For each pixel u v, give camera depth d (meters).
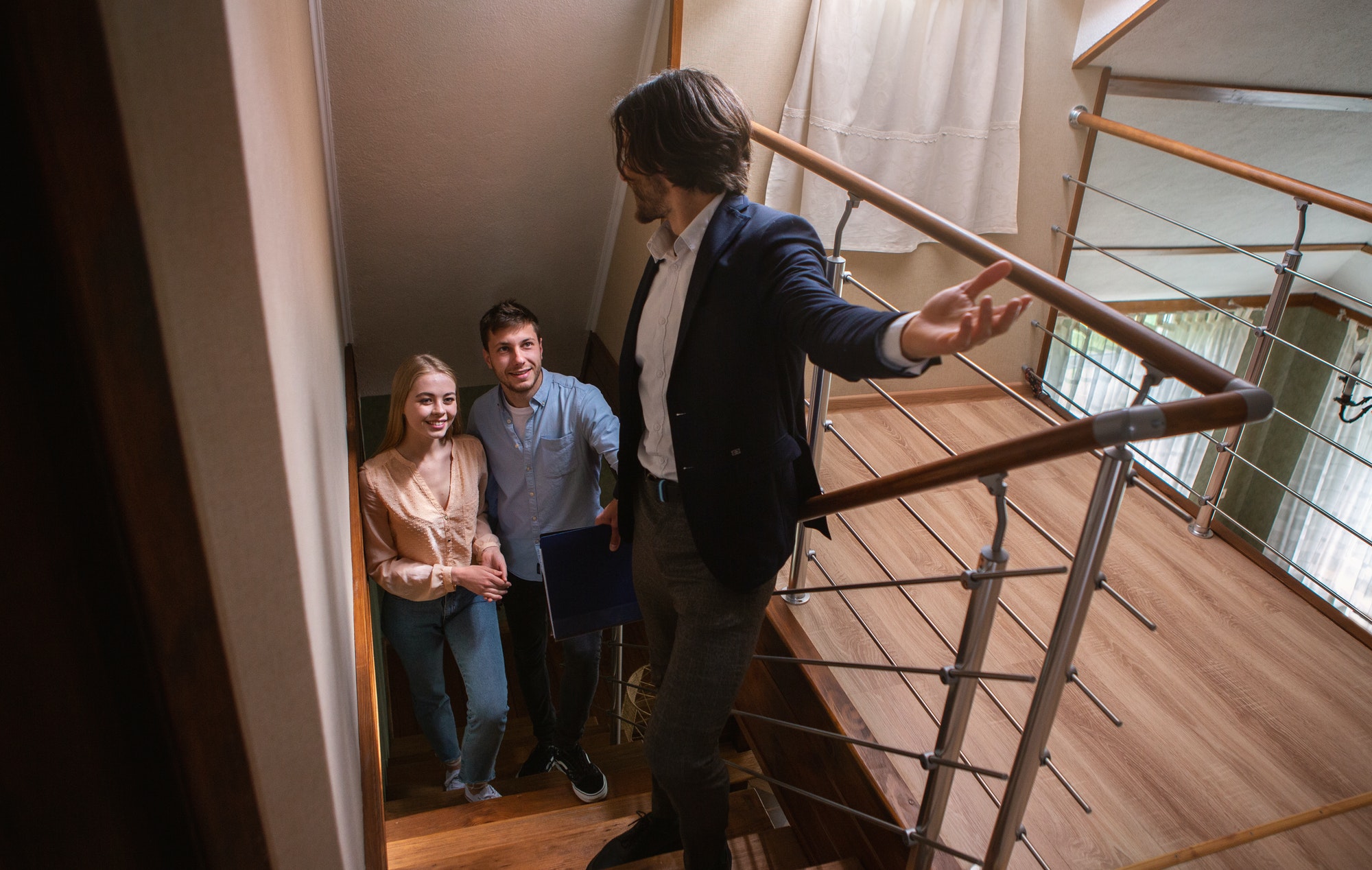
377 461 2.09
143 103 0.49
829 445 2.67
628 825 1.84
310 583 0.75
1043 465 2.59
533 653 2.44
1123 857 1.48
